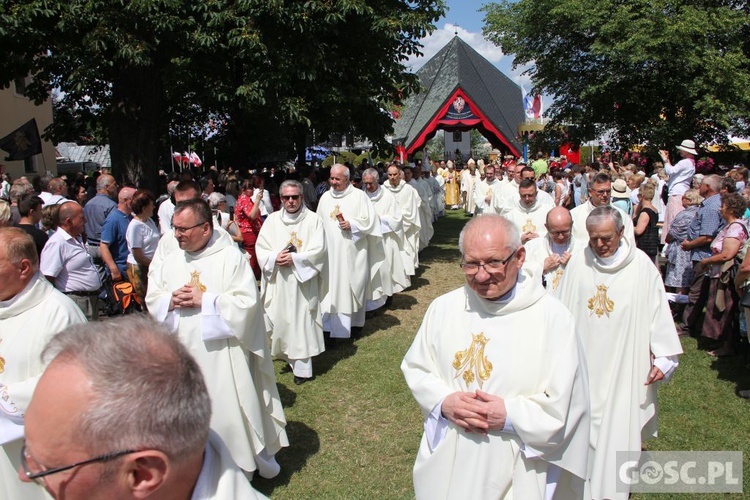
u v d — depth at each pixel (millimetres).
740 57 17000
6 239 3076
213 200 7902
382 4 11188
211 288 3990
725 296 6645
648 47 16766
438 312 2852
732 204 6387
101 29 8672
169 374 1291
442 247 14844
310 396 5891
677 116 18875
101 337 1306
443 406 2602
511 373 2582
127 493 1261
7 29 8664
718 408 5438
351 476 4449
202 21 9758
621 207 7656
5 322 3102
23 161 20438
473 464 2564
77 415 1207
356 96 11203
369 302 8500
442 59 21812
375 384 6125
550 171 17906
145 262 6371
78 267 5480
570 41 20219
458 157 29828
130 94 10578
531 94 22516
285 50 10125
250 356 4223
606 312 3982
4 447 3059
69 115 14680
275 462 4398
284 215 6273
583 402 2504
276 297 6117
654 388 4004
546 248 5191
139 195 6324
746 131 19281
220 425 3873
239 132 17109
